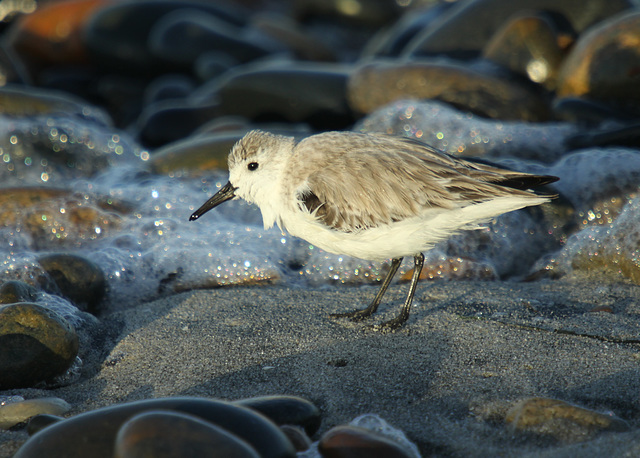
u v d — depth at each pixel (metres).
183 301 9.73
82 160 15.98
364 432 5.94
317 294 9.89
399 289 9.98
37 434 5.69
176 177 13.81
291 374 7.54
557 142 13.88
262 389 7.25
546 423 6.12
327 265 11.10
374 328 8.53
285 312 9.20
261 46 24.55
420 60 17.02
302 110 17.50
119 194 13.02
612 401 6.64
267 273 10.99
